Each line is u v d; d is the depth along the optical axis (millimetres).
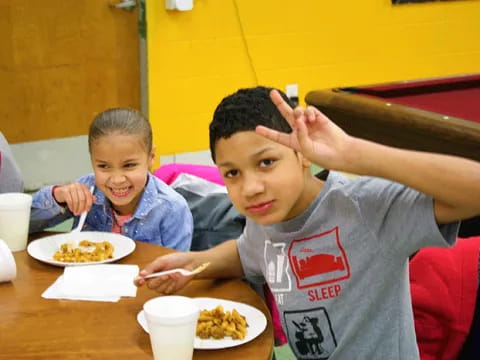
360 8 5027
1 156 2121
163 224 2105
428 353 1596
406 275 1455
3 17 4359
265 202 1379
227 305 1482
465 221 2572
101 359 1250
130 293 1534
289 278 1528
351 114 3262
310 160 1234
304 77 5020
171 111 4746
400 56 5246
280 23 4848
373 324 1465
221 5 4672
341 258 1460
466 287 1560
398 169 1212
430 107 3375
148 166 2107
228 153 1372
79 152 4766
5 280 1585
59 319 1409
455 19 5309
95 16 4535
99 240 1845
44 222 1937
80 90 4633
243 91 1423
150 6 4504
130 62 4684
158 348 1219
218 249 1672
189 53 4684
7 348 1287
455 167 1198
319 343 1524
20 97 4520
